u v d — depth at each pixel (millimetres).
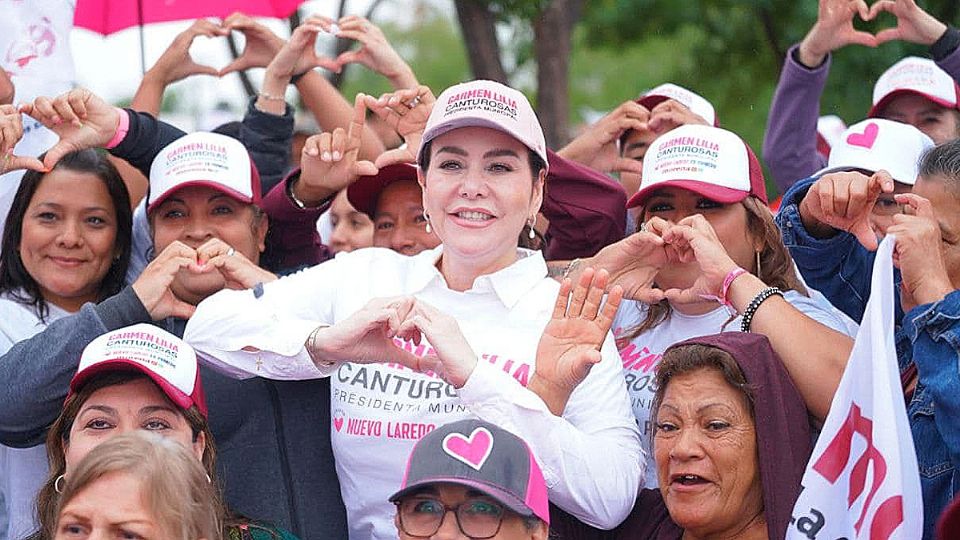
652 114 8625
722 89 13812
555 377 6031
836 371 6066
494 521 5320
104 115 7727
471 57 10867
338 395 6461
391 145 9977
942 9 11094
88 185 7625
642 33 13602
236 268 6844
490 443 5426
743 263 6949
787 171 9211
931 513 5809
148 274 6707
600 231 7836
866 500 5500
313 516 6570
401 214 7879
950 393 5484
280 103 8453
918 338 5645
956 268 6195
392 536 6320
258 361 6410
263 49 9055
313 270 6789
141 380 6152
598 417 6219
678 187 6879
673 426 5953
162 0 9227
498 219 6324
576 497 5984
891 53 11602
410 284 6574
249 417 6660
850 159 7371
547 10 11008
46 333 6574
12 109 7316
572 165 7824
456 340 6012
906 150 7355
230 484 6590
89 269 7652
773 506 5832
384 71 8422
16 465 7000
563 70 11062
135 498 5398
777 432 5902
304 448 6656
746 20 13273
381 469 6309
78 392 6207
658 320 6941
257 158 8430
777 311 6203
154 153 7957
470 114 6238
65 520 5418
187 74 8961
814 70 9055
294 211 7789
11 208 7668
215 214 7621
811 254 6883
